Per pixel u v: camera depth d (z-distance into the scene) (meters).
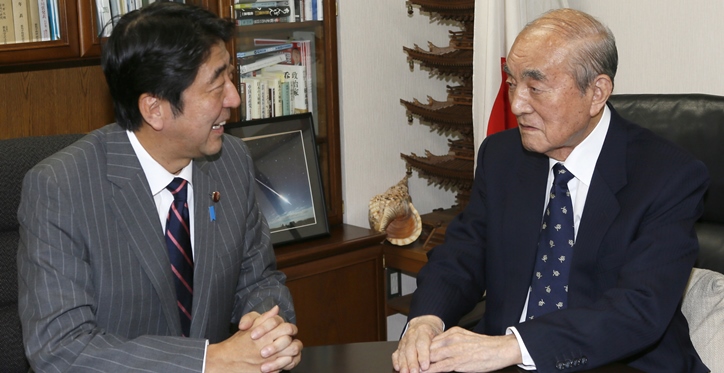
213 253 1.74
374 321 3.21
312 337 3.03
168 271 1.67
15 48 2.38
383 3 3.37
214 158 1.83
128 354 1.51
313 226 3.07
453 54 3.22
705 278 1.91
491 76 2.96
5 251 1.84
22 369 1.88
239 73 2.91
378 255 3.18
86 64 2.85
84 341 1.52
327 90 3.16
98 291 1.61
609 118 1.85
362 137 3.39
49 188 1.57
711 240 2.05
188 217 1.74
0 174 1.83
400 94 3.49
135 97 1.58
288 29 3.03
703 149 2.04
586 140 1.81
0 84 2.70
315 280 3.00
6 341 1.84
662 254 1.68
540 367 1.53
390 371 1.53
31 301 1.54
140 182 1.65
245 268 1.89
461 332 1.62
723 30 2.82
